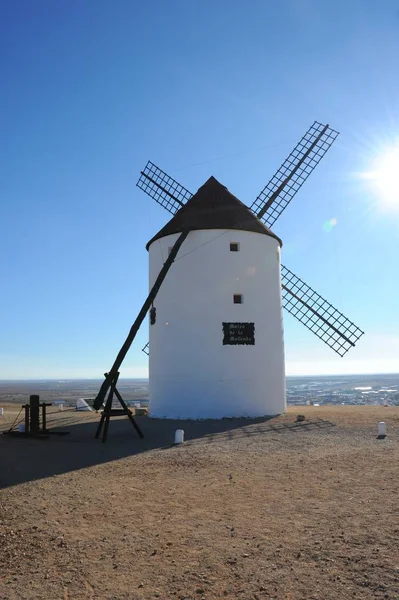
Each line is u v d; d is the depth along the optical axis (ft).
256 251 77.66
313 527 24.25
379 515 25.49
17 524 26.73
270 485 32.60
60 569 20.88
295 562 20.38
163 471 38.22
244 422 66.18
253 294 76.13
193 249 75.97
